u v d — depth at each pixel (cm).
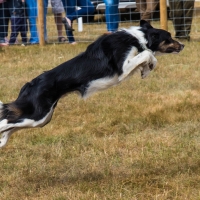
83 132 1105
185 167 881
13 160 961
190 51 1877
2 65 1777
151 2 2195
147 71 877
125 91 1401
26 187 833
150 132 1084
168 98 1323
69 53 1922
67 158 959
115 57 842
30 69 1719
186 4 2053
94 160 934
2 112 827
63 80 823
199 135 1055
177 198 767
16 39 2197
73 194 788
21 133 1098
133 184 823
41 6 2089
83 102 1314
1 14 2183
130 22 2722
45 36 2186
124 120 1161
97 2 2812
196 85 1442
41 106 814
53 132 1106
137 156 943
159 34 905
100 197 780
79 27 2523
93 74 833
